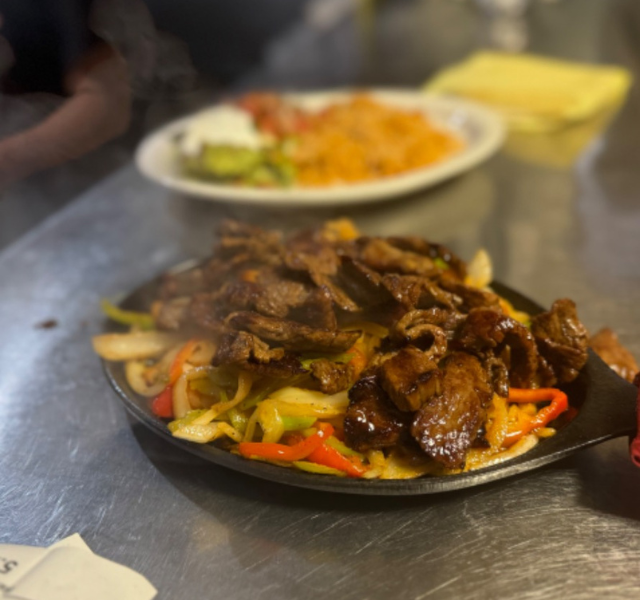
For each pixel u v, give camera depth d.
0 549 0.23
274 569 0.22
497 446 0.24
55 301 0.41
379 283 0.27
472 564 0.22
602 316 0.36
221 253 0.33
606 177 0.54
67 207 0.54
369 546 0.23
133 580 0.22
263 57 0.97
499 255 0.43
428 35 1.00
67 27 0.34
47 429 0.30
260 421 0.25
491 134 0.55
